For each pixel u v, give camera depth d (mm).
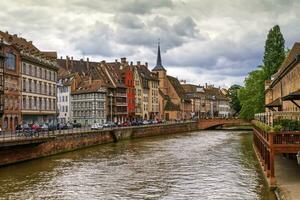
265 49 80750
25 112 69625
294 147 29406
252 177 36500
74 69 115250
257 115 50375
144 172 39938
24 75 69312
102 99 104000
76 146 60531
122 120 116688
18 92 67000
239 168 41906
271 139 29625
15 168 41906
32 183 34531
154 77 141500
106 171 40594
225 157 51156
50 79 81625
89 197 29688
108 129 75188
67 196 30000
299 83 39781
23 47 71250
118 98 114562
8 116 63438
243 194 29781
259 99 85750
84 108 103938
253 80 91062
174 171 40438
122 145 69250
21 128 56500
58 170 41062
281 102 56188
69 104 107000
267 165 32594
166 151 58906
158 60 154125
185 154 54781
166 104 151125
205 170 40875
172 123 110000
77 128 71375
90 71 114812
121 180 35844
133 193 30828
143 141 78375
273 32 79938
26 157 46688
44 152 50875
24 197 29688
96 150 60531
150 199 28969
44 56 79062
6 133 48688
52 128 62438
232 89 167500
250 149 60656
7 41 64625
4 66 62062
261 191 30375
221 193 30344
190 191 31234
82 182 35062
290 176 33031
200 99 184125
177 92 158625
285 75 52188
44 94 78312
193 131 118000
